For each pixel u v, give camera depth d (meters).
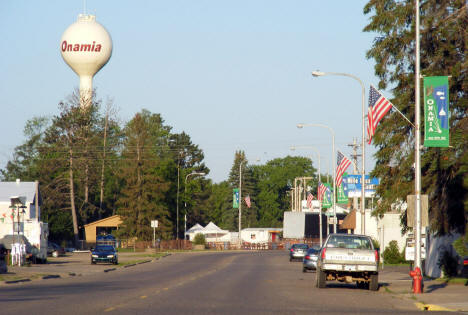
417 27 28.30
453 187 32.69
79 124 113.19
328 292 27.80
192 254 92.75
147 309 18.77
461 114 34.66
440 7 37.34
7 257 54.16
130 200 115.50
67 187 112.88
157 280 35.03
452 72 34.53
